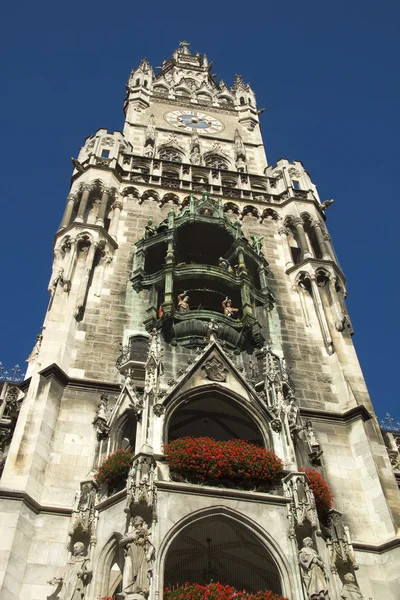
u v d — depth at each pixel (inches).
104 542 778.2
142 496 757.3
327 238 1462.8
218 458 837.2
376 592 823.7
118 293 1203.9
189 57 2819.9
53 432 926.4
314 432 1016.2
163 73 2640.3
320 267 1341.0
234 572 886.4
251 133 2066.9
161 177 1552.7
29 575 764.6
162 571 715.4
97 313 1147.3
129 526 745.0
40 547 791.7
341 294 1312.7
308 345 1186.6
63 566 777.6
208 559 887.1
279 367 1084.5
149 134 1879.9
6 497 810.8
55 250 1273.4
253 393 958.4
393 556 853.8
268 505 809.5
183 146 1900.8
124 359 1048.8
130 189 1492.4
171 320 1131.9
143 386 1004.6
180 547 870.4
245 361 1118.4
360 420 1031.6
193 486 799.1
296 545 772.6
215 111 2172.7
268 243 1450.5
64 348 1049.5
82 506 816.9
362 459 984.3
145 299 1200.2
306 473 877.2
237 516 791.1
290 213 1519.4
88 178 1456.7
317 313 1252.5
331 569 797.2
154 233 1346.0
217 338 1107.9
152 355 959.0
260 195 1590.8
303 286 1318.9
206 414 995.3
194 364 975.0
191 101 2196.1
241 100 2297.0
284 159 1754.4
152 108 2095.2
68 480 875.4
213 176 1652.3
